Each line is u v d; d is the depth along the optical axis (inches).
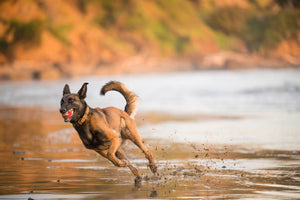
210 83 1523.1
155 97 1113.4
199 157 372.8
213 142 449.4
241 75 2176.4
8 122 669.3
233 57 3636.8
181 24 3855.8
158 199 244.5
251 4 4500.5
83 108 291.1
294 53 4185.5
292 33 4298.7
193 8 4165.8
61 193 260.2
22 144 453.1
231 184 275.6
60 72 2859.3
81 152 404.8
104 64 3198.8
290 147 408.2
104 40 3341.5
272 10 4510.3
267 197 244.1
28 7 3272.6
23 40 3080.7
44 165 343.9
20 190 267.6
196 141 458.9
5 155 389.7
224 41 3978.8
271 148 405.4
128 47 3437.5
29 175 308.5
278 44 4183.1
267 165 331.6
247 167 326.3
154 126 590.2
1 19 3191.4
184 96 1112.8
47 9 3324.3
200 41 3799.2
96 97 1186.0
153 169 317.4
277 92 1079.0
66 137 503.5
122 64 3193.9
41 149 421.4
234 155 377.1
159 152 401.1
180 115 721.6
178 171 319.3
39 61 3011.8
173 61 3457.2
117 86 332.8
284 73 2345.0
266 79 1622.8
